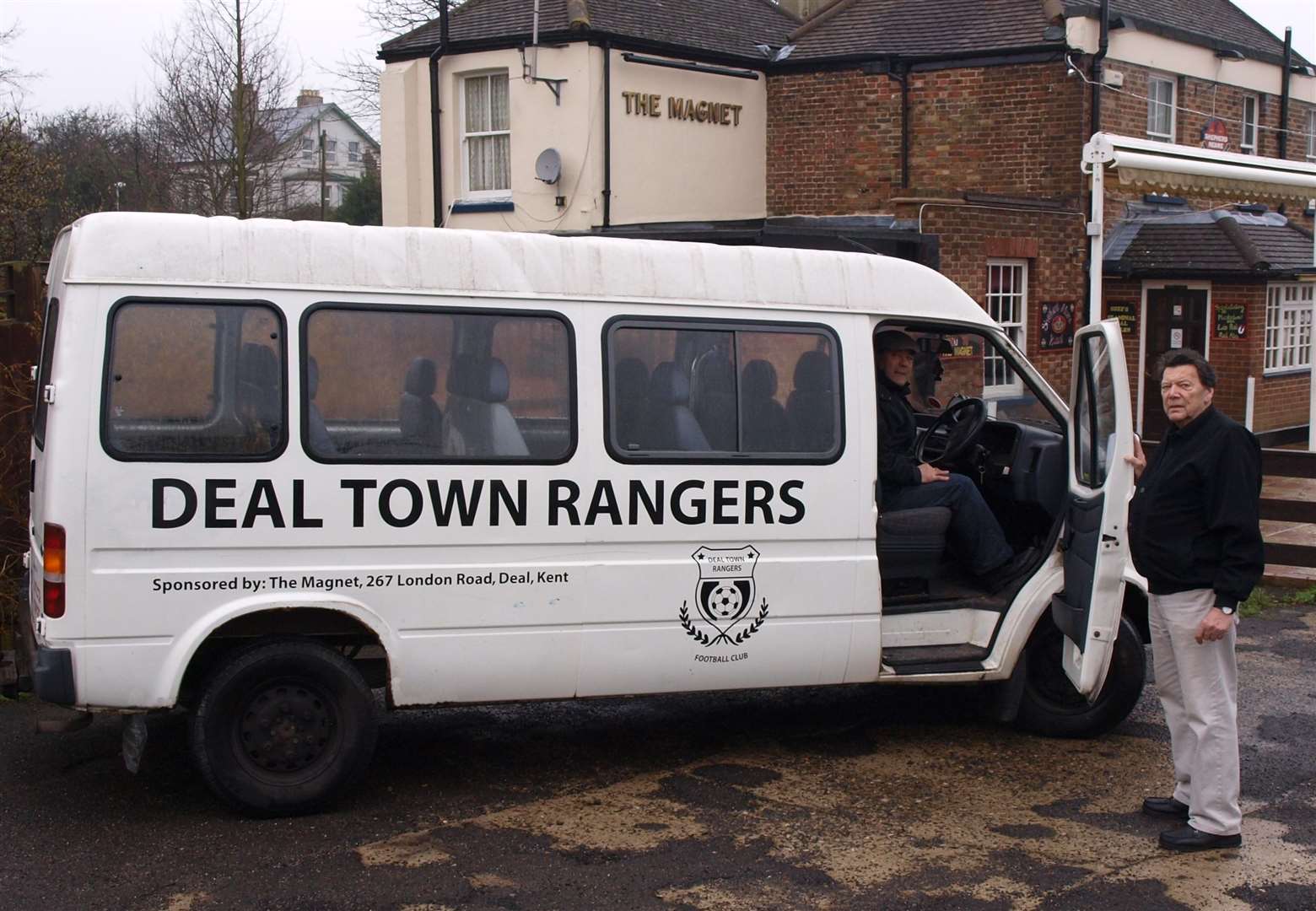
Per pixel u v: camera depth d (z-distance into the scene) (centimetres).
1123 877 488
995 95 1709
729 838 526
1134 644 651
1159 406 1834
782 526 601
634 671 582
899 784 593
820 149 1817
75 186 3269
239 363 526
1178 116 1852
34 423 618
